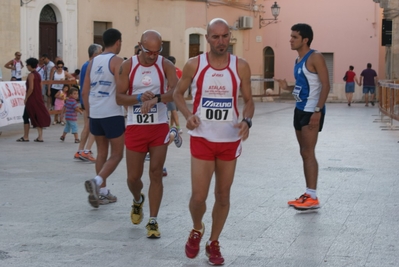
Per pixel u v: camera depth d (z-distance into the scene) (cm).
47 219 848
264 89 4203
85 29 2977
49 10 2848
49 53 2853
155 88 769
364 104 3847
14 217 860
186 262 666
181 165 1309
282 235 765
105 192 944
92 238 755
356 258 673
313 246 718
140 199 806
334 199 970
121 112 899
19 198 984
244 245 723
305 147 907
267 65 4691
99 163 941
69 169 1264
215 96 630
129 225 819
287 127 2184
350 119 2541
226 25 621
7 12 2627
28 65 1725
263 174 1201
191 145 646
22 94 1933
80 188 1066
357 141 1761
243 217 854
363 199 970
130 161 776
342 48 4378
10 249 709
